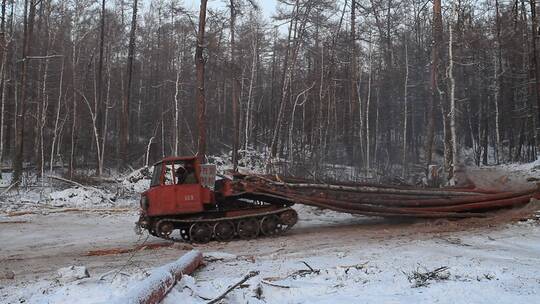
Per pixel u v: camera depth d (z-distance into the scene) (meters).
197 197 12.84
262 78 46.66
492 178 19.62
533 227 12.84
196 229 12.70
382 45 36.75
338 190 14.03
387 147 36.47
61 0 36.09
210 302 6.07
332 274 7.79
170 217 12.84
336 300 6.29
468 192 15.05
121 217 18.23
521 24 37.72
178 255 10.76
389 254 9.88
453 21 21.95
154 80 46.34
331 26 32.97
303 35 31.88
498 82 40.25
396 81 37.03
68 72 36.50
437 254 9.73
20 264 10.30
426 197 14.73
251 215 13.04
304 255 10.16
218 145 42.56
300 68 40.75
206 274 8.26
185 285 6.81
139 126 44.12
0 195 23.20
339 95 39.59
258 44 39.31
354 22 34.09
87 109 40.19
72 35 36.47
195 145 40.00
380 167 30.30
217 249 11.43
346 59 36.81
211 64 31.53
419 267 8.35
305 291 6.80
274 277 7.68
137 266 9.48
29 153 37.56
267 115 45.38
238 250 11.17
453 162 19.89
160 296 5.98
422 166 30.11
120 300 5.20
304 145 33.03
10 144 40.12
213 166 13.20
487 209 14.93
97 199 22.33
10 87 38.38
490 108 43.44
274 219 13.26
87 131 41.50
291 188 13.62
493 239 11.58
